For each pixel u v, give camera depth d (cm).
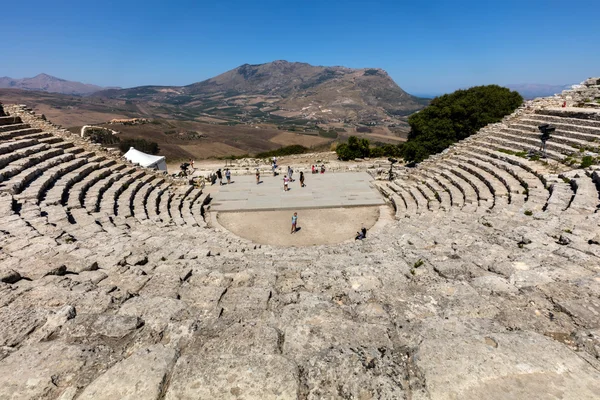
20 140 1984
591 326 455
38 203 1374
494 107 3253
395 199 2355
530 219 1111
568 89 2614
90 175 2016
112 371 371
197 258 948
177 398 337
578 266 649
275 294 632
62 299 572
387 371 375
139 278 701
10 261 750
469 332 450
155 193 2169
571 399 322
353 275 704
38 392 353
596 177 1366
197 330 479
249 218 2217
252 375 363
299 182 2980
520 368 362
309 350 424
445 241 944
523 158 1980
